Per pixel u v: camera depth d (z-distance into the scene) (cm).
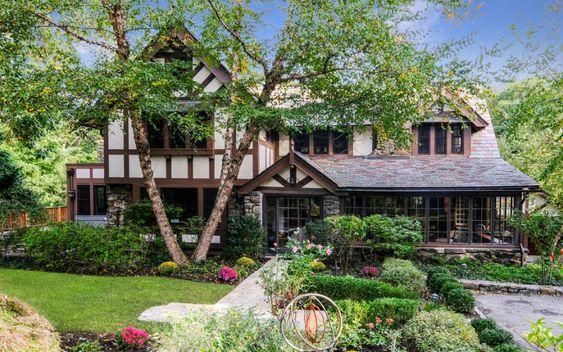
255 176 1359
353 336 620
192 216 1429
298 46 1087
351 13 995
